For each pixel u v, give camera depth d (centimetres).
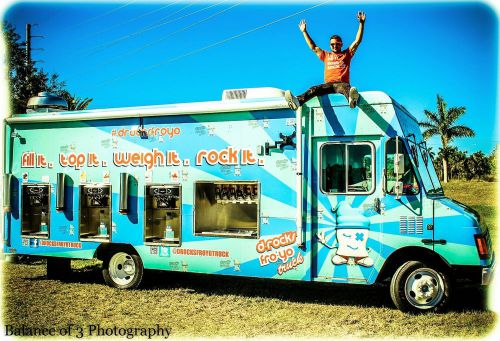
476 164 3800
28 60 1688
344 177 632
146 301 688
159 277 841
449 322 573
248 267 674
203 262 702
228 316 615
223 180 696
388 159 617
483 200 2489
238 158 688
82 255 778
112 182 763
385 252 611
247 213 716
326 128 641
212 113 705
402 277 611
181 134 725
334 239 632
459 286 603
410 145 624
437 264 606
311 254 639
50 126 809
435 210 598
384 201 615
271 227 663
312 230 641
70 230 787
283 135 661
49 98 842
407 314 604
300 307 651
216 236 693
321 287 771
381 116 621
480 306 634
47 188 807
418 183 606
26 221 824
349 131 632
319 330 557
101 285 789
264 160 672
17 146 830
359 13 712
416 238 601
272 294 725
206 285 786
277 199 661
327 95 644
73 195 788
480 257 582
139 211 745
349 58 725
